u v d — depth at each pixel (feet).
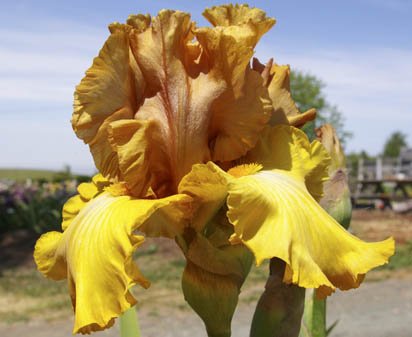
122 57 0.72
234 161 0.73
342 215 0.89
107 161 0.73
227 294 0.70
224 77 0.70
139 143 0.70
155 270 4.39
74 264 0.65
